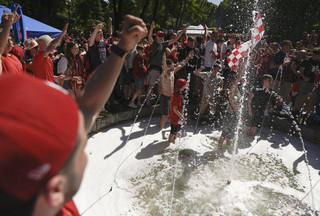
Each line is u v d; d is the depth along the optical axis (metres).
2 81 0.45
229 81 6.44
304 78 5.88
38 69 3.74
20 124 0.40
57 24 25.19
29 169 0.39
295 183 4.07
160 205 3.31
